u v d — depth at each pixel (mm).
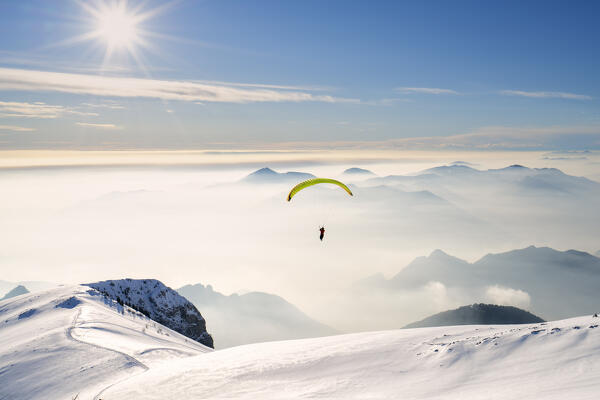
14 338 63812
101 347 51094
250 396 29531
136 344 60406
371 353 34844
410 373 29312
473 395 23516
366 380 29531
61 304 86750
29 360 46844
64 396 37625
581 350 25359
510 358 27391
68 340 53875
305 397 27969
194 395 31344
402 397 25516
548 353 26438
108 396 34062
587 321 30422
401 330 42750
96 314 79250
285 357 37719
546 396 20750
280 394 29297
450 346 31562
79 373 42656
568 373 23016
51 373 43094
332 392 28344
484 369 27016
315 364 34594
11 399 38625
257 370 35219
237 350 45219
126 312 101438
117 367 44375
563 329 29219
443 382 26562
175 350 59438
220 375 35062
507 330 33562
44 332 62875
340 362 34125
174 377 36344
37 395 38719
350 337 42625
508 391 22703
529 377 23969
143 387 34812
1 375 43594
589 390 20078
